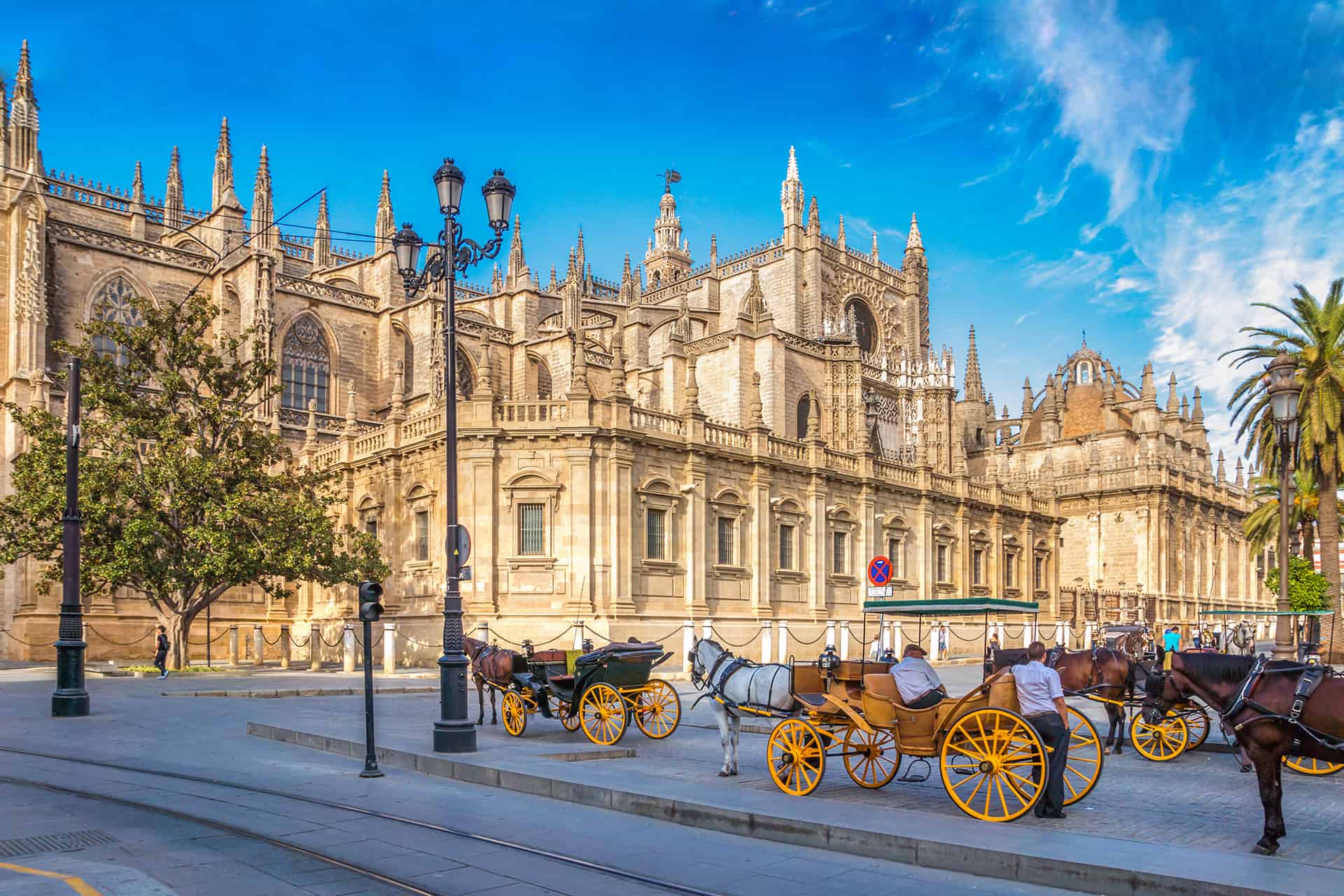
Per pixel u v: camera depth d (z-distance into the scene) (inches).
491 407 1720.0
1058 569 2960.1
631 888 431.8
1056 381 4456.2
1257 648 3095.5
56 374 1670.8
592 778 649.6
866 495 2277.3
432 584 1771.7
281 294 2474.2
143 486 1574.8
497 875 445.7
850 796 611.2
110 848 474.3
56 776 666.8
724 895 426.0
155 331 1664.6
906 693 590.9
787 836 525.0
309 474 1784.0
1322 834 526.6
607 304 3253.0
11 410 1625.2
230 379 1742.1
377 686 1355.8
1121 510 3503.9
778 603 2034.9
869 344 3646.7
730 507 1959.9
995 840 480.4
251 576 1598.2
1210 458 4217.5
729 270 3459.6
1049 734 548.7
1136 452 3631.9
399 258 885.8
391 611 1863.9
